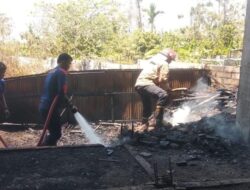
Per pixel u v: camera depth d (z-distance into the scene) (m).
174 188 3.57
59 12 17.08
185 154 4.71
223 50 15.41
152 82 7.27
